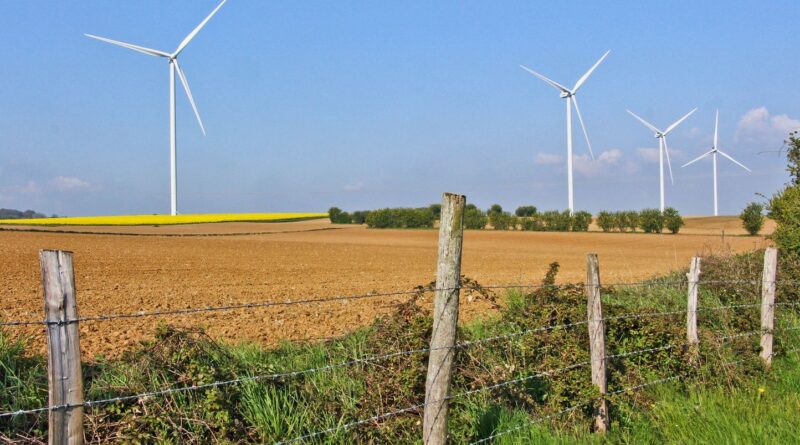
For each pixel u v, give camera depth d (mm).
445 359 4633
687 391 6840
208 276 21016
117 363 5785
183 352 5395
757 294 9977
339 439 5113
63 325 3234
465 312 11062
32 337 8117
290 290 17016
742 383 6961
